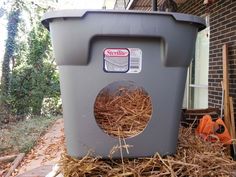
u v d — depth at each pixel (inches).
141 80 49.1
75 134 49.9
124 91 54.3
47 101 440.1
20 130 308.7
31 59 415.2
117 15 46.7
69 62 48.4
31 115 415.2
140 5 323.6
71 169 49.4
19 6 387.9
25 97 405.1
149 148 50.6
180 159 51.6
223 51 177.0
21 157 215.5
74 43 47.4
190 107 245.9
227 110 166.7
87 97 48.9
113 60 48.3
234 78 173.8
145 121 51.5
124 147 49.9
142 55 48.6
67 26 47.4
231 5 177.0
